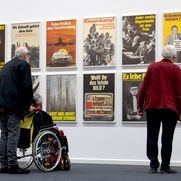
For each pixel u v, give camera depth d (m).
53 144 6.51
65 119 7.94
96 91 7.77
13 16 8.32
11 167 6.13
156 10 7.51
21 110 6.17
